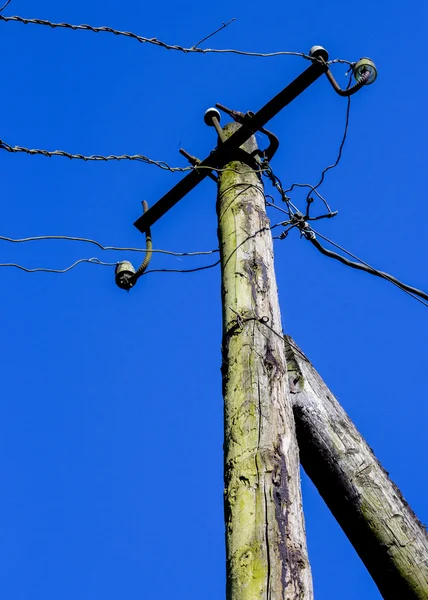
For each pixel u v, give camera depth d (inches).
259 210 227.6
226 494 168.6
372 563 213.5
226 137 248.8
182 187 258.4
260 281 207.3
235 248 214.4
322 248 267.3
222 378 191.6
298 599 149.5
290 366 228.7
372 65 241.0
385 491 215.3
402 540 209.6
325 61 241.6
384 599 215.2
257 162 245.0
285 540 157.3
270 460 169.0
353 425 225.5
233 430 177.0
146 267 265.4
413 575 207.6
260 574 151.7
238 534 159.3
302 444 220.8
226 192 232.4
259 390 182.1
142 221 270.1
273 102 244.4
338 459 217.8
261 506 161.5
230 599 152.4
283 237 258.4
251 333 193.8
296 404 221.9
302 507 166.6
